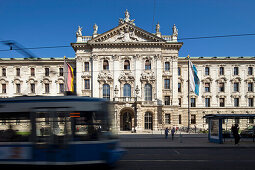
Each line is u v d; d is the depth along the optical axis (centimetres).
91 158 1334
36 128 1375
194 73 4522
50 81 5781
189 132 4419
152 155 1881
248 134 2828
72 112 1377
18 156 1363
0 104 1440
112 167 1428
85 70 5291
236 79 5916
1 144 1390
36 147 1351
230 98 5906
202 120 5844
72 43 5203
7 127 1409
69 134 1346
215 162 1577
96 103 1420
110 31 5134
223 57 6091
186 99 5856
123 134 4319
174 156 1828
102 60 5162
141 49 5162
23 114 1403
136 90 4859
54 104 1393
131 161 1616
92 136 1360
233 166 1453
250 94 5903
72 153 1322
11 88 5812
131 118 4991
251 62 5941
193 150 2206
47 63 5822
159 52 5138
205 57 6109
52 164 1325
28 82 5800
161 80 5084
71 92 1656
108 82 5116
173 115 5178
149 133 4538
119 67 5138
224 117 2714
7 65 5856
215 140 2797
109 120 1437
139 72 5122
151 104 4984
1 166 1452
